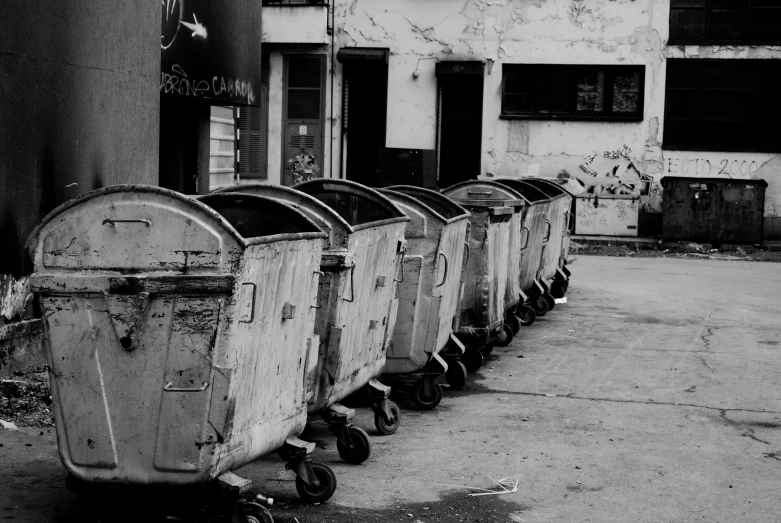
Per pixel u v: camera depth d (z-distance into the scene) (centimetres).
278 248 486
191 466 451
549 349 1078
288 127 2736
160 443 454
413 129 2692
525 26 2611
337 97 2708
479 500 565
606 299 1482
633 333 1185
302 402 550
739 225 2375
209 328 445
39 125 795
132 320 451
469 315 926
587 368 975
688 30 2528
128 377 455
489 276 926
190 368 448
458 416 774
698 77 2534
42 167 802
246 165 2748
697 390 881
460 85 2681
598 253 2300
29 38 776
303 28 2641
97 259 456
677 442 706
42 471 582
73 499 535
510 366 981
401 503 555
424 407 797
